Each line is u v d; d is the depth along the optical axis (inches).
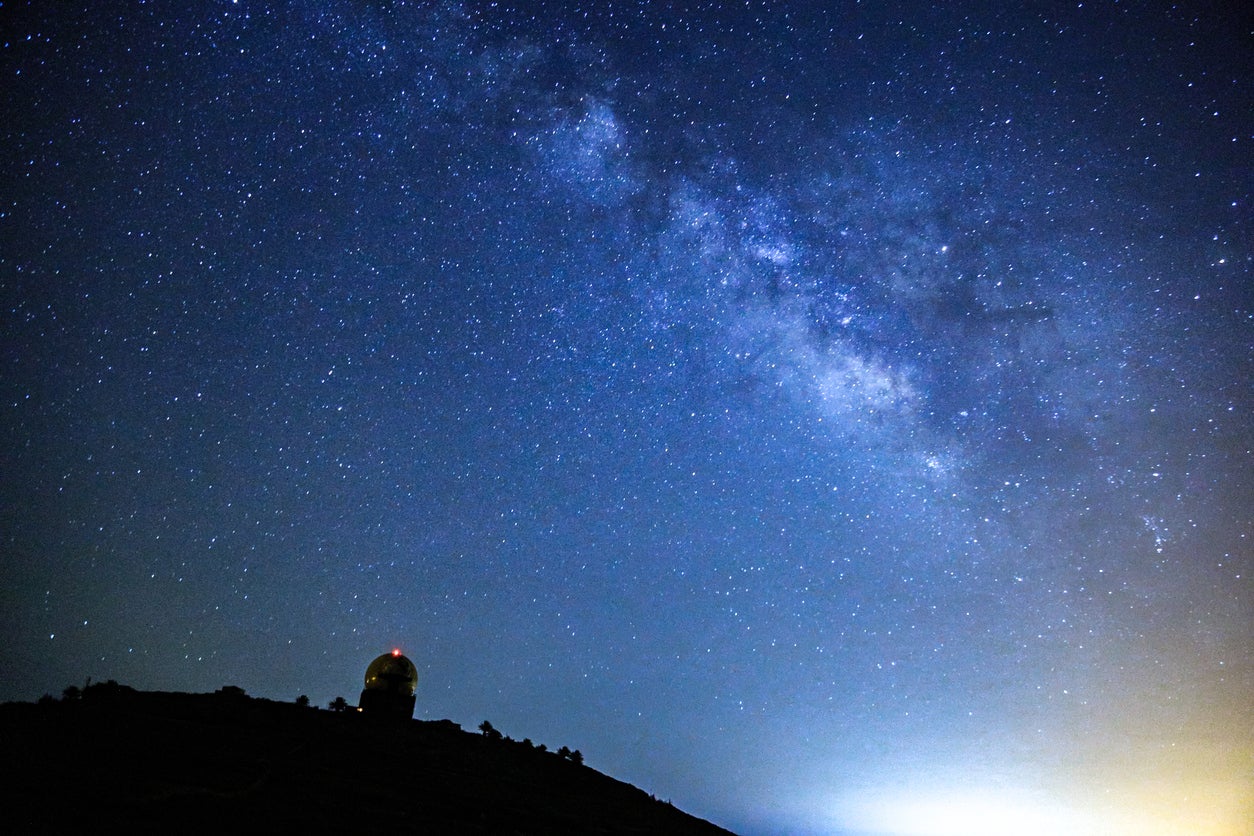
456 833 551.5
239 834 478.9
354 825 527.8
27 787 493.4
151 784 531.2
